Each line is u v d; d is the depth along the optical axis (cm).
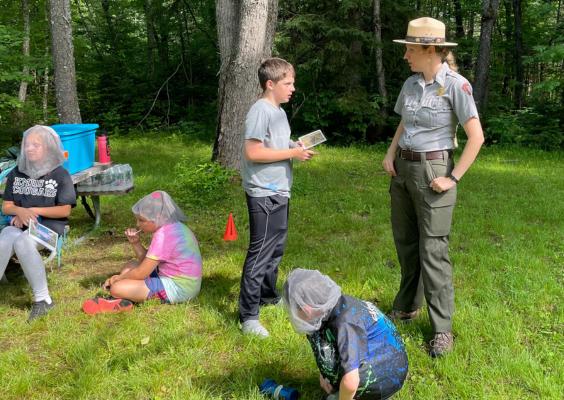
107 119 1670
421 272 323
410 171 314
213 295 408
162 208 379
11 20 1600
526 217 624
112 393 285
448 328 319
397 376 244
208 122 1683
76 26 1953
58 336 337
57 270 468
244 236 564
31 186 399
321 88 1370
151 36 1933
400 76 1573
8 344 335
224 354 324
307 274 226
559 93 1708
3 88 1703
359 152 1188
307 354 317
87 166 550
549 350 318
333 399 252
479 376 294
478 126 296
